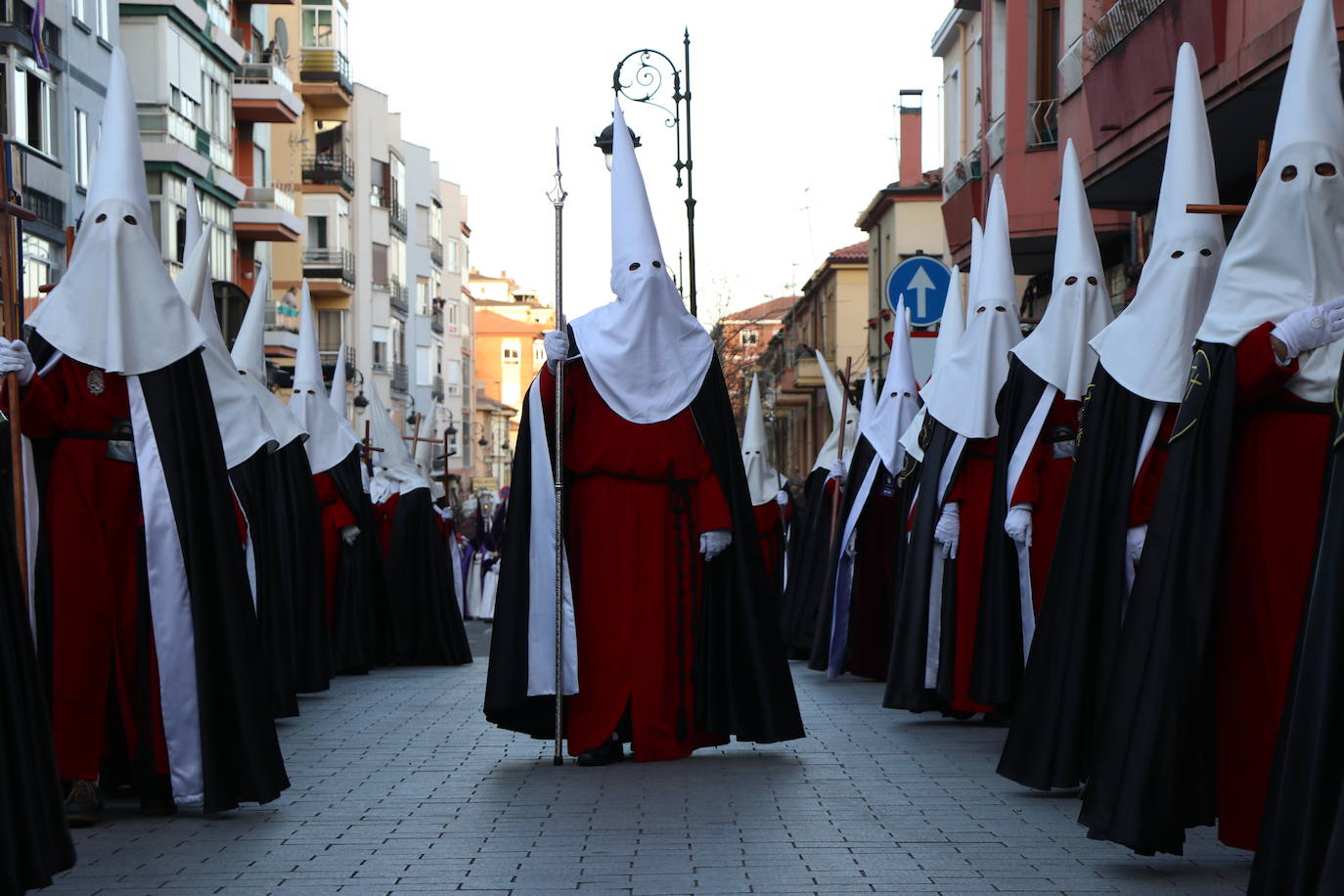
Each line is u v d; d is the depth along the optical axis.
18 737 5.73
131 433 7.81
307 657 13.17
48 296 7.77
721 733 9.32
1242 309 6.37
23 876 5.69
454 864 6.50
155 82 37.62
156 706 7.70
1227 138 15.12
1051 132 22.05
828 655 14.17
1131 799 6.22
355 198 62.31
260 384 13.32
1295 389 6.31
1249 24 13.37
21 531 7.21
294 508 13.23
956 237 28.72
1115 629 7.34
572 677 9.15
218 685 7.59
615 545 9.23
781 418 70.69
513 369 132.25
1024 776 7.52
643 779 8.54
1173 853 6.24
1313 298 6.29
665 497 9.29
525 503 9.23
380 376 64.94
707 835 7.00
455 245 89.75
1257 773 6.18
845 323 57.22
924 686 10.82
